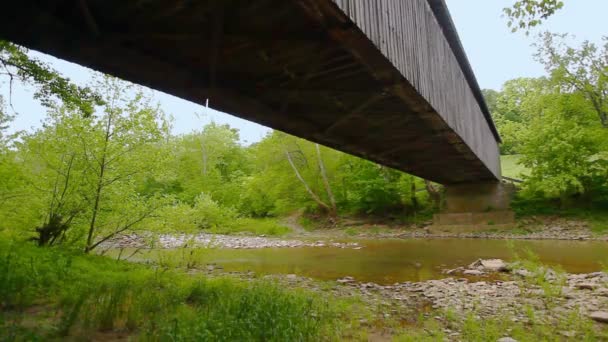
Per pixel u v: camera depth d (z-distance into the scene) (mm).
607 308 5559
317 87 6496
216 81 5809
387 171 27141
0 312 3955
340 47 5016
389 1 5906
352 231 24250
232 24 4355
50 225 9102
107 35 4371
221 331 3240
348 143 10734
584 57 21562
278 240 20844
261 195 31234
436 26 9234
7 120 9195
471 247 15578
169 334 3033
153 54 5016
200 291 5520
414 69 7082
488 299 6352
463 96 12414
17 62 7934
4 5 3826
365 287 7766
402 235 22109
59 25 4082
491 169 20469
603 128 20625
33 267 5496
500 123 35531
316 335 3807
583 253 12539
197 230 10945
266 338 3373
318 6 3961
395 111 8289
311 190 29375
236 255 14492
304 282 8117
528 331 4562
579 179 20406
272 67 5594
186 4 3936
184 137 37188
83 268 7047
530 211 22172
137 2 3934
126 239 13656
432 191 26719
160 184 27297
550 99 22078
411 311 5668
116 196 9461
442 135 10898
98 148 9195
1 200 9047
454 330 4645
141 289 5004
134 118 9414
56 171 9172
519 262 9352
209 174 35531
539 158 21391
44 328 3514
